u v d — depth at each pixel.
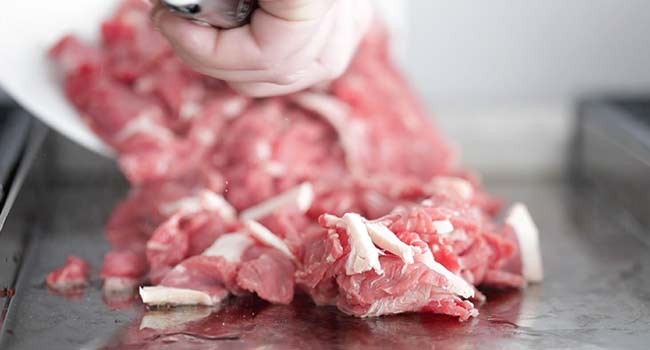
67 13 0.86
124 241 0.79
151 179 0.84
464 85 1.02
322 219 0.65
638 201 0.84
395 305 0.64
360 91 0.85
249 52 0.58
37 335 0.63
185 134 0.86
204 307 0.66
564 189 0.94
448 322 0.64
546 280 0.71
